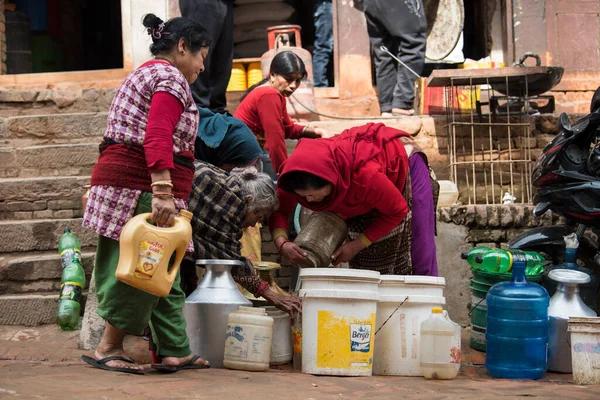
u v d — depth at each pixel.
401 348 5.00
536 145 8.23
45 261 6.97
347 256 5.32
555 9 9.49
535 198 6.32
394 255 5.56
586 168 5.97
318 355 4.78
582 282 5.27
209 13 8.07
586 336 4.91
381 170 5.15
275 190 5.25
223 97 8.50
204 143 5.82
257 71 9.84
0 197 7.72
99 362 4.47
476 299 5.98
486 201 7.96
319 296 4.77
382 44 9.10
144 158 4.36
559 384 4.87
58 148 8.25
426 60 9.30
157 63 4.39
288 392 4.11
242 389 4.09
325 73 10.19
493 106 8.26
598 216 5.89
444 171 8.27
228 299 4.94
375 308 4.87
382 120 8.35
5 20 11.91
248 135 5.93
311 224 5.32
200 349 4.93
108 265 4.38
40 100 9.07
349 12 9.70
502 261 5.74
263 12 10.50
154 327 4.50
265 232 7.29
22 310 6.64
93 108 9.09
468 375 5.18
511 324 5.07
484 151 8.19
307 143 5.16
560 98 9.49
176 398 3.77
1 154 8.25
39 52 13.11
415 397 4.13
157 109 4.23
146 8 9.76
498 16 9.92
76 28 14.39
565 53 9.52
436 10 9.23
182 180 4.41
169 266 4.37
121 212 4.33
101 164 4.40
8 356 5.45
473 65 9.52
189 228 4.31
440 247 6.87
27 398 3.54
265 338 4.84
